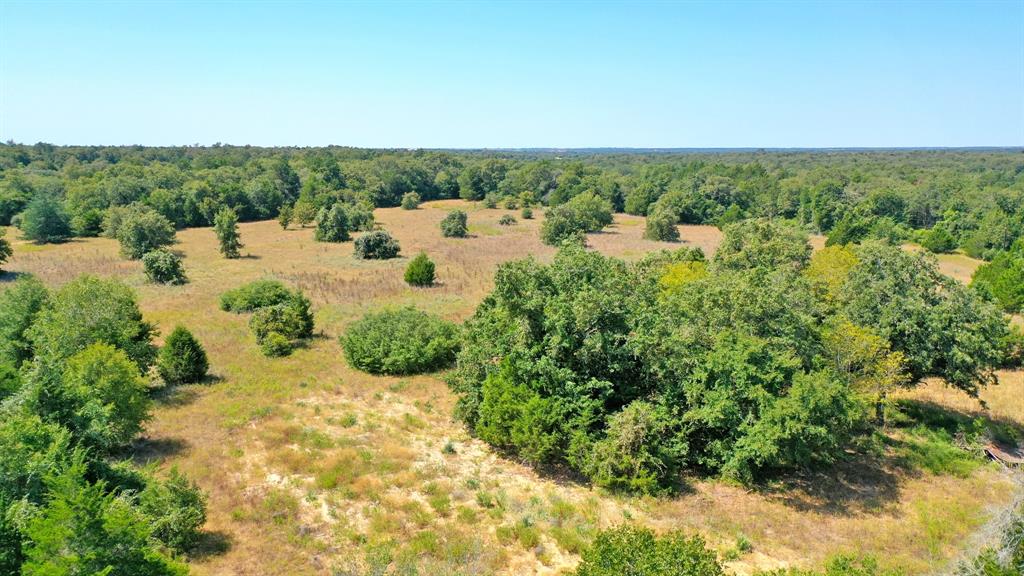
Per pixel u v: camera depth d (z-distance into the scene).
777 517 17.80
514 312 21.30
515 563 14.95
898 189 95.88
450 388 26.69
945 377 24.36
